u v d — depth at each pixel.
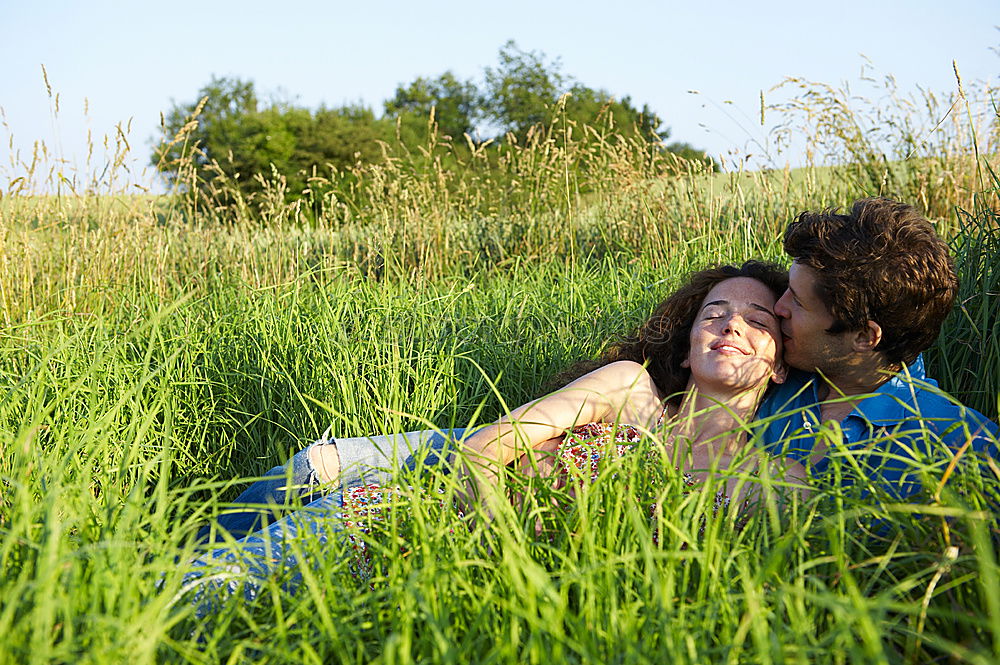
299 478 2.81
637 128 7.93
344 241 8.06
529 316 4.61
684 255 5.65
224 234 7.39
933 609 1.58
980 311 3.23
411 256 7.41
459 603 1.76
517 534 1.83
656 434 2.22
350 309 4.66
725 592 1.67
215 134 24.72
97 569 1.62
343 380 3.61
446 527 1.97
